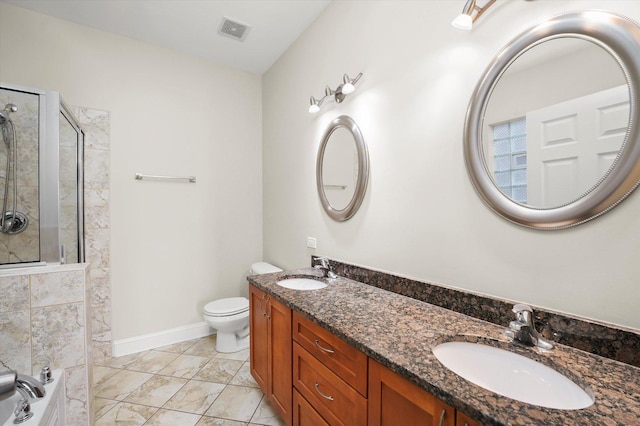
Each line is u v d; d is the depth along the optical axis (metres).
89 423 1.51
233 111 2.95
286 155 2.66
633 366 0.78
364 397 0.96
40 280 1.40
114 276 2.38
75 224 1.92
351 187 1.84
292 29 2.35
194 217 2.75
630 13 0.81
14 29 2.03
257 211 3.10
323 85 2.14
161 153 2.58
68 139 1.77
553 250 0.96
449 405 0.69
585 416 0.59
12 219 1.47
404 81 1.49
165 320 2.61
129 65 2.44
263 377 1.72
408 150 1.48
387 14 1.59
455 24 1.07
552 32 0.94
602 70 0.84
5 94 1.44
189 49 2.63
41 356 1.40
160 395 1.87
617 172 0.81
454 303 1.23
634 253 0.81
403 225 1.52
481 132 1.14
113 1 2.01
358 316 1.17
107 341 2.33
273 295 1.54
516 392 0.86
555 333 0.93
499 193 1.09
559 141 0.93
